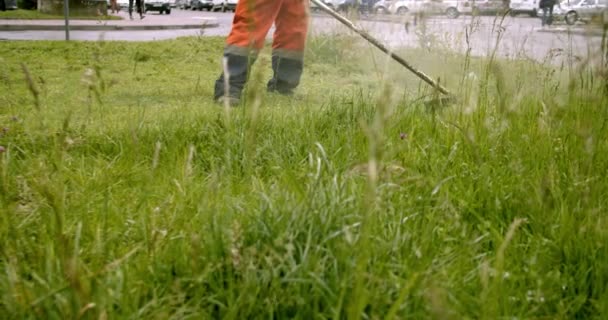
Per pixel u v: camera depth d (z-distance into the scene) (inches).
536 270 74.5
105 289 60.7
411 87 188.2
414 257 71.9
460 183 98.4
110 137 130.4
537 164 103.5
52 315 58.4
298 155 118.3
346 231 66.5
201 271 70.1
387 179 86.4
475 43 257.3
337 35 330.0
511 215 91.4
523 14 990.4
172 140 128.1
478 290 68.8
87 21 834.2
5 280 65.6
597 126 110.3
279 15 210.1
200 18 1210.0
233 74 188.5
